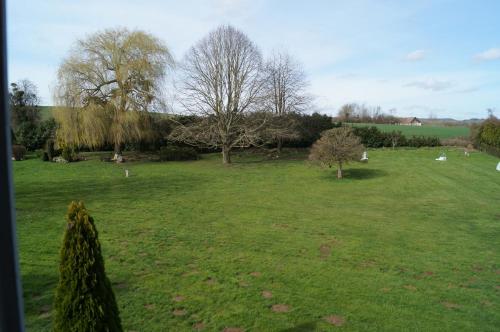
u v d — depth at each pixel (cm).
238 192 1952
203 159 3459
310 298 768
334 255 1031
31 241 1061
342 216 1485
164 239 1132
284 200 1773
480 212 1580
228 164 3109
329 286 829
